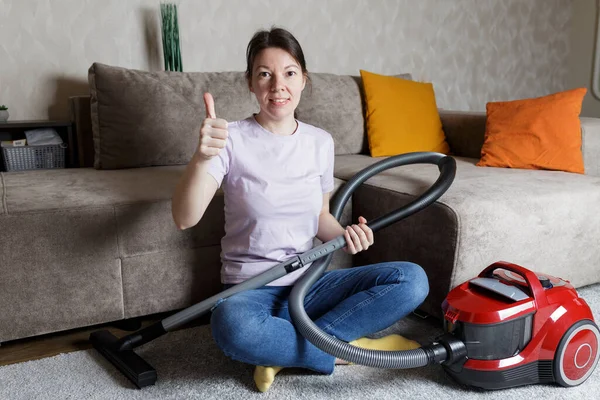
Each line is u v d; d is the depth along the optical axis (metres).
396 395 1.41
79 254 1.66
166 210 1.76
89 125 2.44
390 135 2.61
